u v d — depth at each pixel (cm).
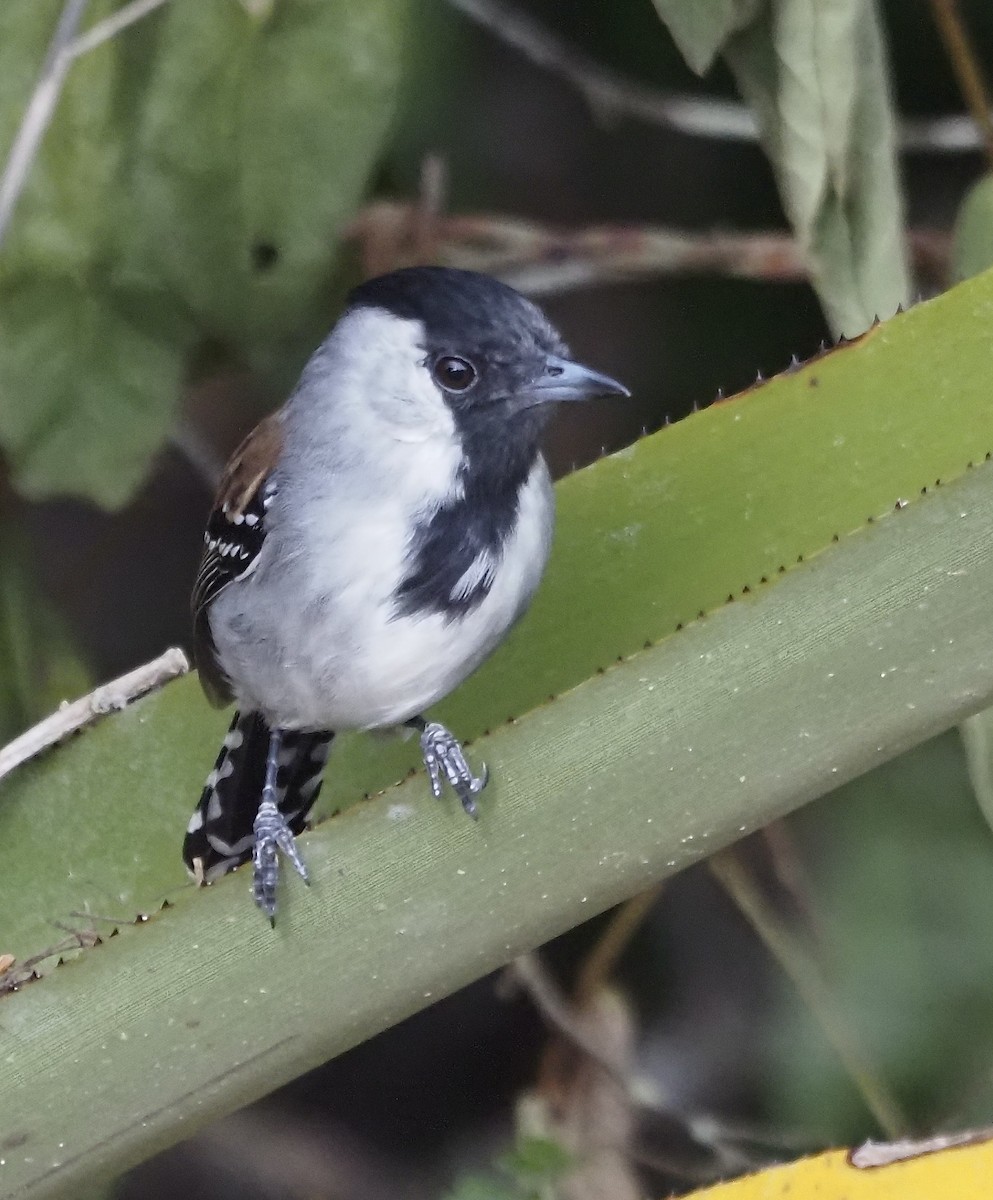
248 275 768
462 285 702
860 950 941
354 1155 1160
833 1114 920
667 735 450
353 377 705
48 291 770
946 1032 925
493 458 684
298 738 777
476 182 1165
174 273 767
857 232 650
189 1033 459
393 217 980
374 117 747
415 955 460
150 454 797
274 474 711
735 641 448
